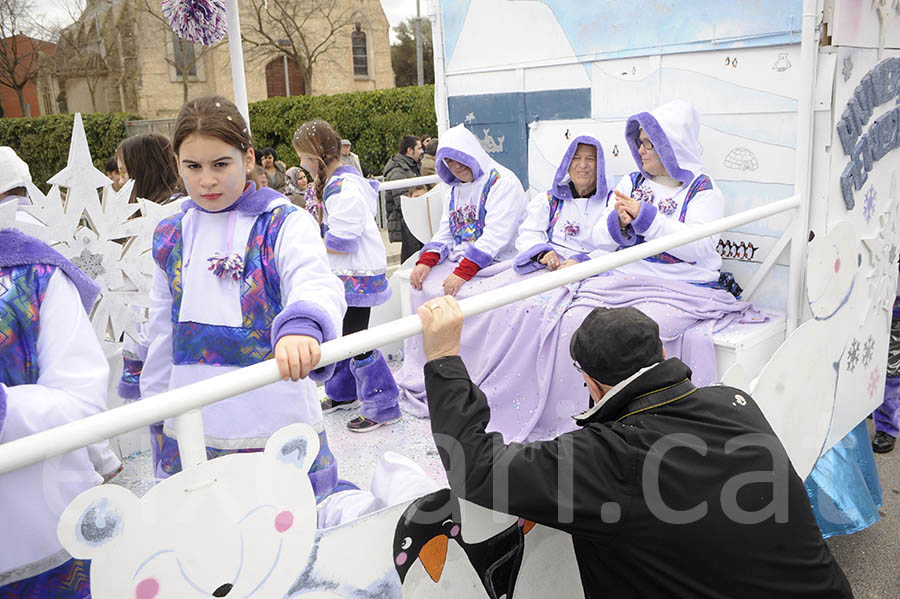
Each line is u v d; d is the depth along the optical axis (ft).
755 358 9.29
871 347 10.84
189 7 12.33
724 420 5.36
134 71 78.07
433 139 28.84
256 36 80.84
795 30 9.25
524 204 12.08
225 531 4.17
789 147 9.63
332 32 82.79
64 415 4.69
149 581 3.93
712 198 9.82
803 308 9.75
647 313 9.11
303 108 53.36
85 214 8.87
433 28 14.20
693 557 5.12
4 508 4.67
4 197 7.80
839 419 10.13
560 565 6.41
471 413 5.18
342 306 5.66
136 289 9.20
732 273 10.52
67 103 78.59
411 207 14.28
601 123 11.91
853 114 9.37
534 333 9.84
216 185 5.92
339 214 10.43
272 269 6.03
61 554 4.92
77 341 4.96
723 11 9.96
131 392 7.42
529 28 12.59
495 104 13.48
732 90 10.09
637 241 10.15
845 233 9.48
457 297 11.18
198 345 6.22
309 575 4.59
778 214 9.81
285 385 6.20
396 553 5.05
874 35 9.71
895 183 10.89
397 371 12.51
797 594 5.26
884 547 10.41
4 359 4.80
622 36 11.28
